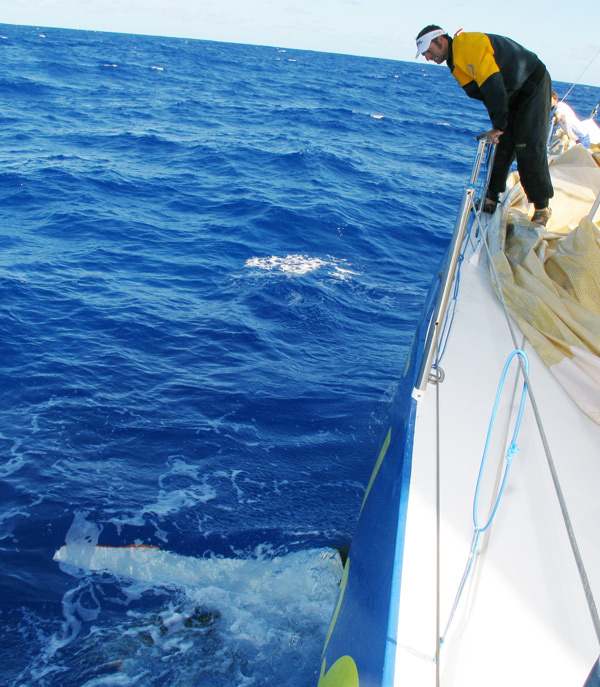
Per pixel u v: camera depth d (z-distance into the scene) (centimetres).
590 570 178
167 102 3456
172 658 356
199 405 619
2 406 592
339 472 533
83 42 8744
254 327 805
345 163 2097
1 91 3212
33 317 782
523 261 352
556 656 154
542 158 393
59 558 425
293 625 378
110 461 528
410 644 154
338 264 1095
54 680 342
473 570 174
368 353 768
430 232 1359
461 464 214
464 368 272
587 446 230
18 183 1485
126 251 1077
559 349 288
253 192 1569
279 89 4856
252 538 451
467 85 371
